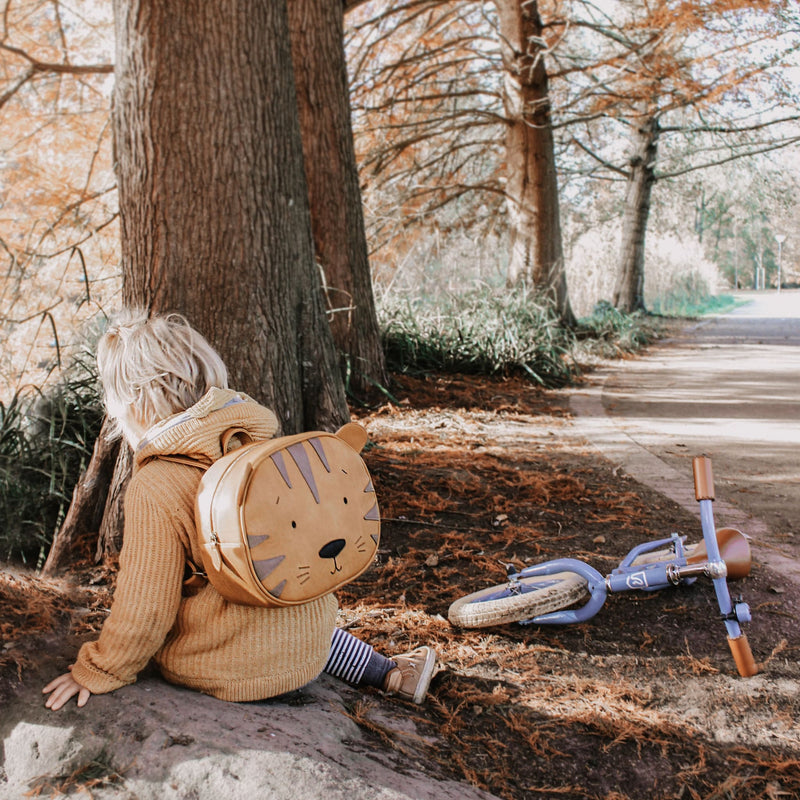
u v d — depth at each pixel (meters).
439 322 11.03
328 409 5.27
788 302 39.84
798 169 20.14
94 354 6.07
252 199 4.64
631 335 16.03
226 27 4.46
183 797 1.92
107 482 4.37
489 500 5.12
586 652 3.27
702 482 2.99
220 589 2.10
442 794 2.10
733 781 2.48
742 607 2.86
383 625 3.47
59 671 2.34
